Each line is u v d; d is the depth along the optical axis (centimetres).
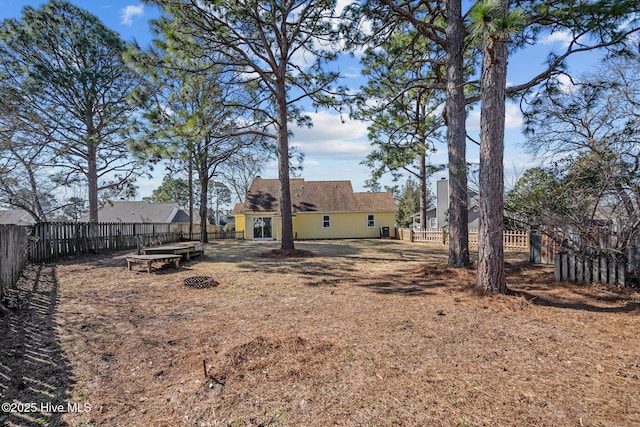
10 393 275
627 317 448
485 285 566
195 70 1055
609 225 668
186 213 4044
